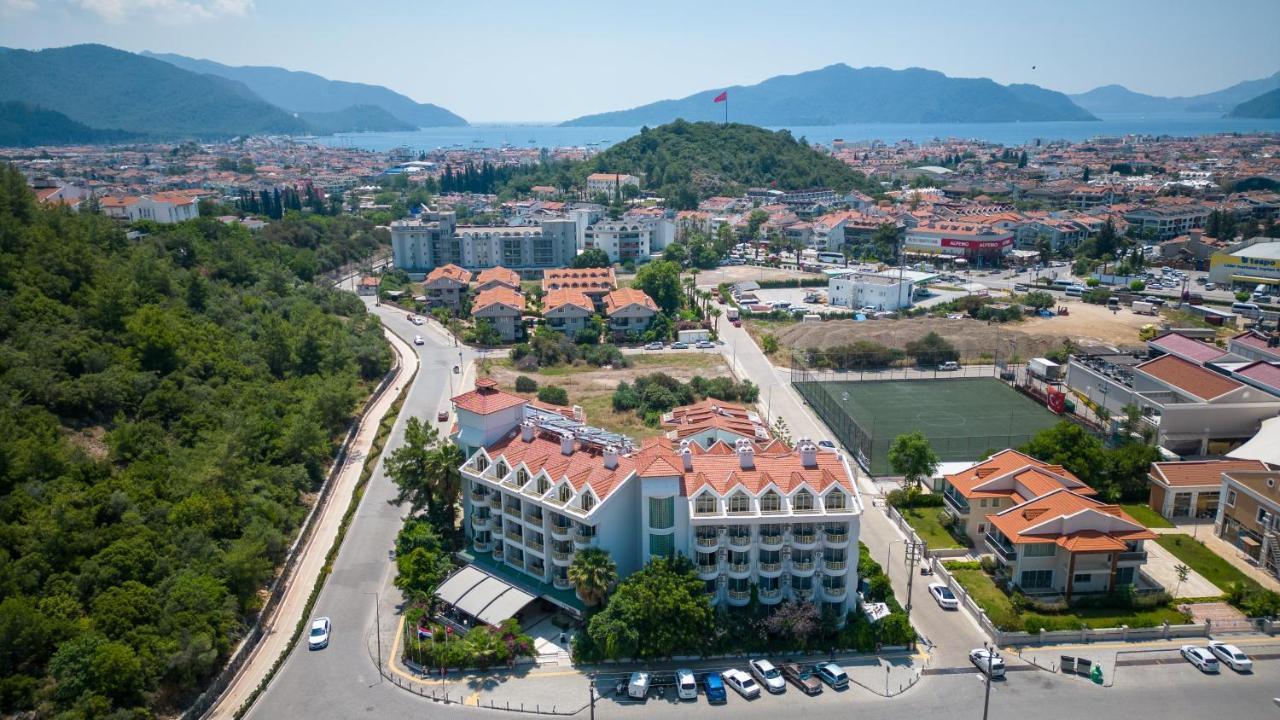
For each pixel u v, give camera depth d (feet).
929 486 428.56
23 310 408.26
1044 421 522.88
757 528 305.32
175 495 343.26
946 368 648.38
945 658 296.71
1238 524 371.35
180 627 277.85
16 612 255.50
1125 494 414.41
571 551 314.76
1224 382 465.88
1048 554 331.16
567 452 329.72
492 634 297.33
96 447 364.38
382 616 323.57
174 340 442.91
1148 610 321.11
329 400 478.59
